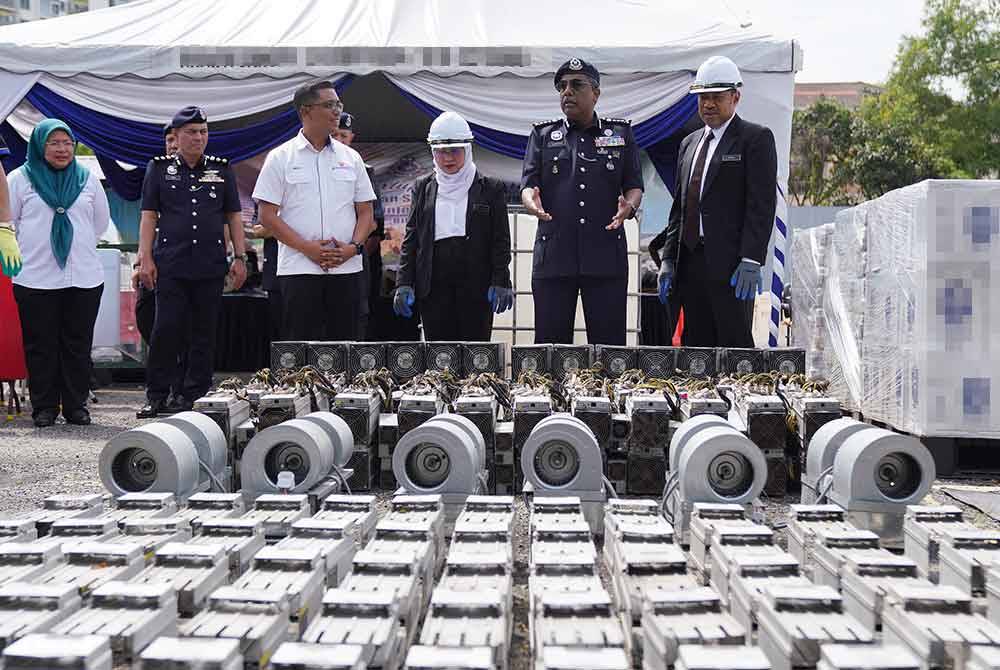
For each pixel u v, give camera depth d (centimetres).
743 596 239
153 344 722
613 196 612
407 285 648
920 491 354
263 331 1148
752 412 443
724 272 562
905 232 531
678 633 203
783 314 1195
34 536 309
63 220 702
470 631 210
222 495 342
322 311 626
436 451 361
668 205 1157
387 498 430
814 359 821
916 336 509
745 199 564
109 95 949
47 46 941
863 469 354
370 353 536
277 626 216
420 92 940
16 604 225
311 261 614
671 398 461
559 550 264
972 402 498
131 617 215
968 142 4056
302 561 250
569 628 210
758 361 519
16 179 693
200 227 716
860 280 653
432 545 280
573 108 612
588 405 423
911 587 241
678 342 998
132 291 1088
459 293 640
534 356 531
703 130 583
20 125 1165
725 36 934
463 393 463
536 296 622
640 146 935
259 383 488
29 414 802
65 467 526
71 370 718
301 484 373
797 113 4738
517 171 1263
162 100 949
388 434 449
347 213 627
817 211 2423
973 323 498
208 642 196
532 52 924
